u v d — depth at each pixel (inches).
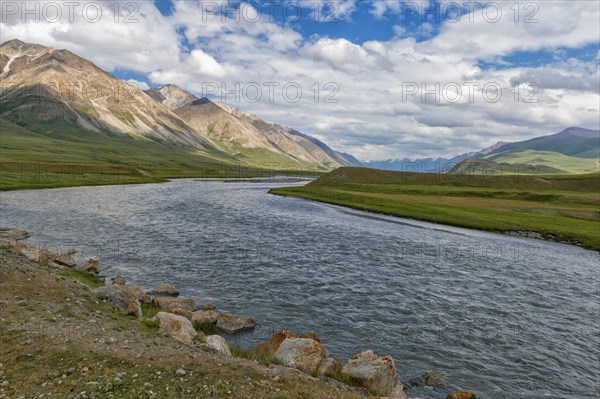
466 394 686.5
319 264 1569.9
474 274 1545.3
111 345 615.5
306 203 4084.6
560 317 1125.1
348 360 748.6
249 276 1359.5
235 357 664.4
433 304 1175.6
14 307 719.1
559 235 2544.3
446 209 3703.3
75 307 776.3
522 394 732.0
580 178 7637.8
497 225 2842.0
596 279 1555.1
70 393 470.9
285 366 652.7
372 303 1155.3
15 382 487.8
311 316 1034.1
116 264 1414.9
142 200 3599.9
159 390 491.2
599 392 756.0
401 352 863.1
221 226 2336.4
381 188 6284.5
